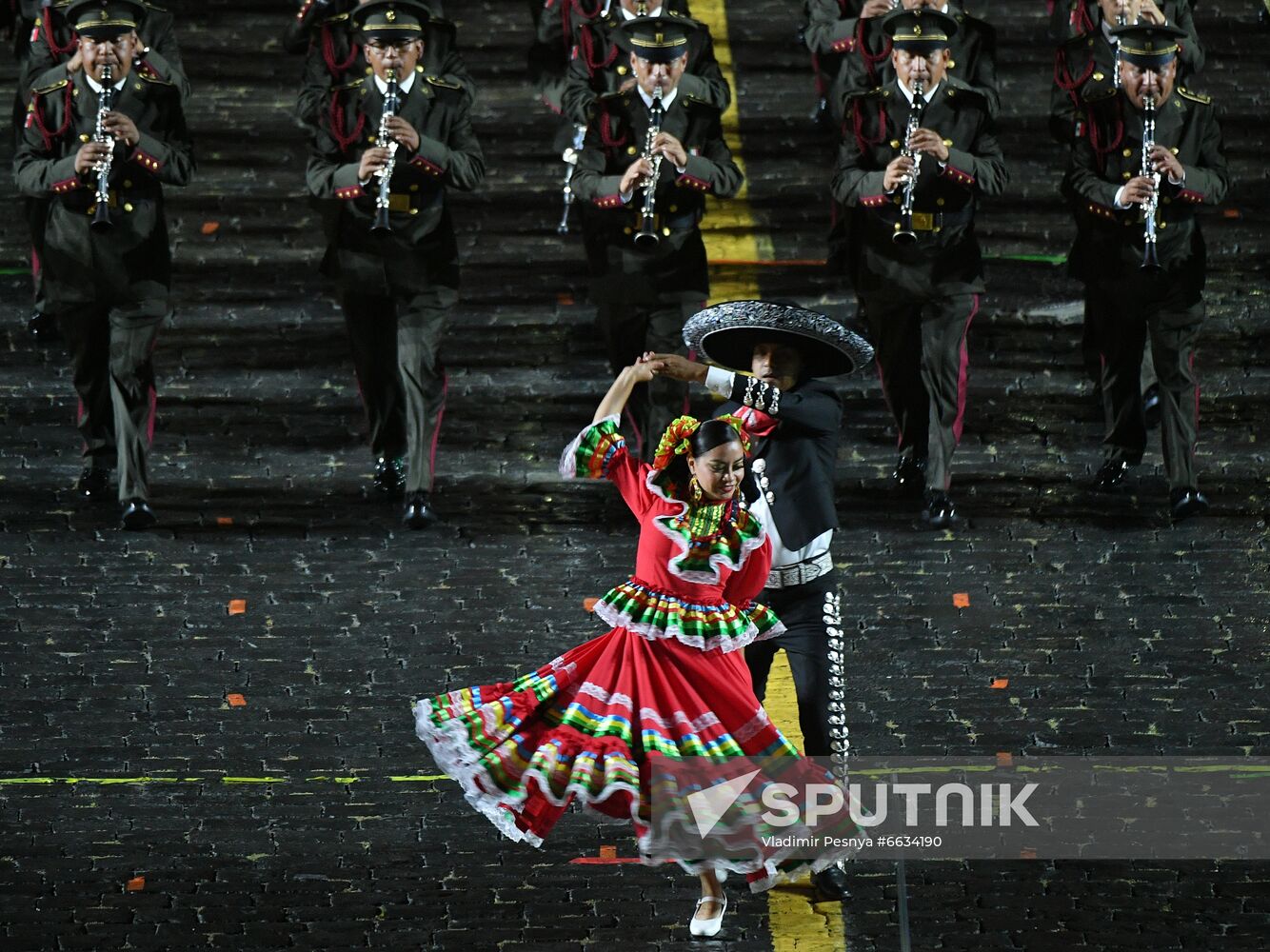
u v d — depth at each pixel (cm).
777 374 3772
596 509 5069
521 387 5428
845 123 5034
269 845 3925
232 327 5597
